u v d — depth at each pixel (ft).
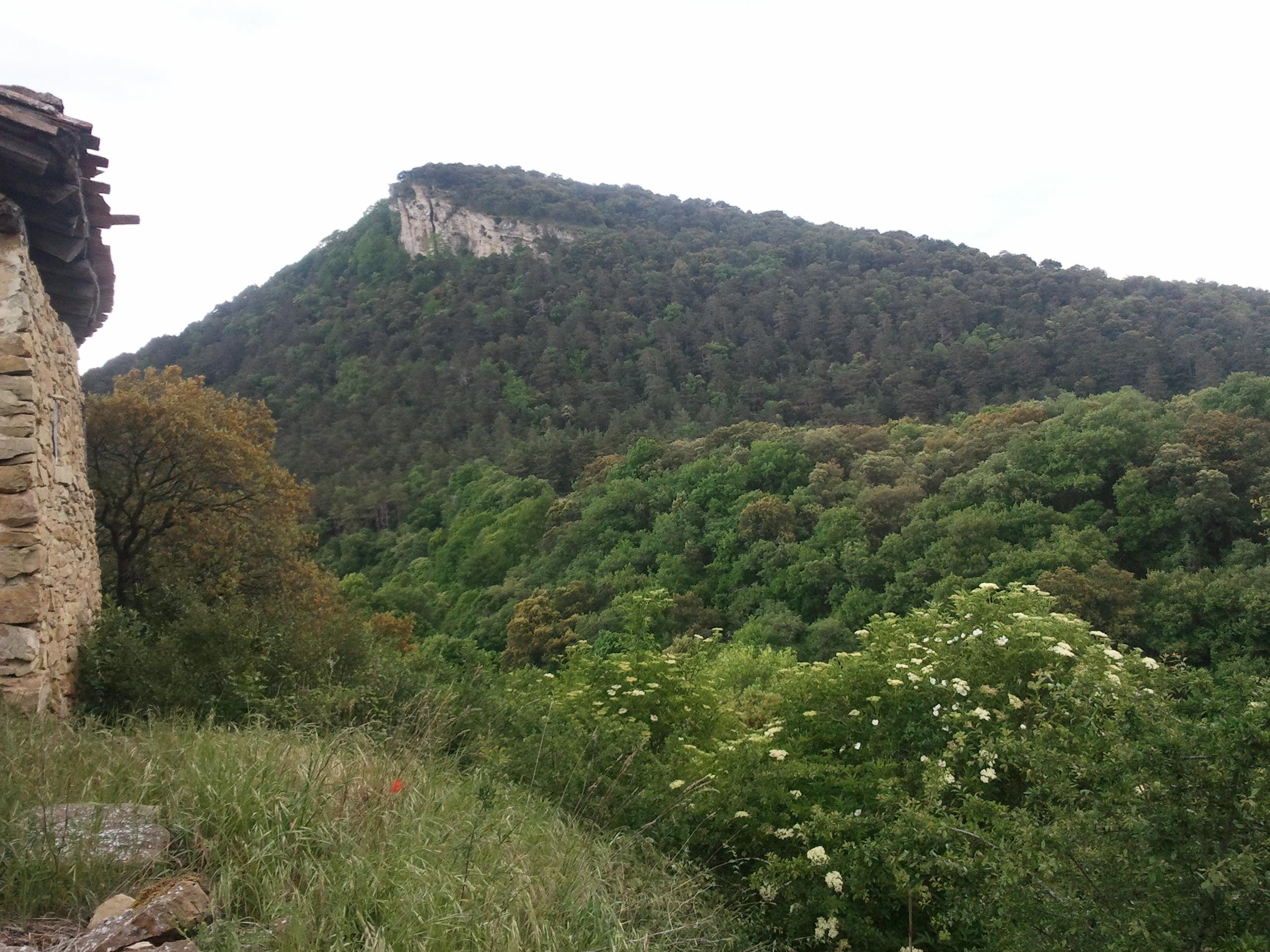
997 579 78.23
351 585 110.83
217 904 9.08
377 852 10.73
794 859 14.75
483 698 23.03
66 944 7.86
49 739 13.69
